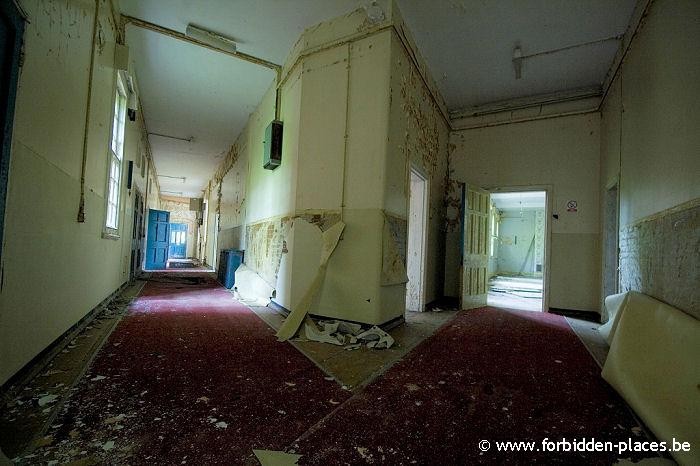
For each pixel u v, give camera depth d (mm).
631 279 3359
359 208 3504
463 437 1507
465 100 5594
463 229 5066
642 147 3152
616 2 3346
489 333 3539
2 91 1458
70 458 1240
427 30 3902
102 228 3512
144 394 1785
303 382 2053
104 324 3229
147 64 5086
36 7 1771
